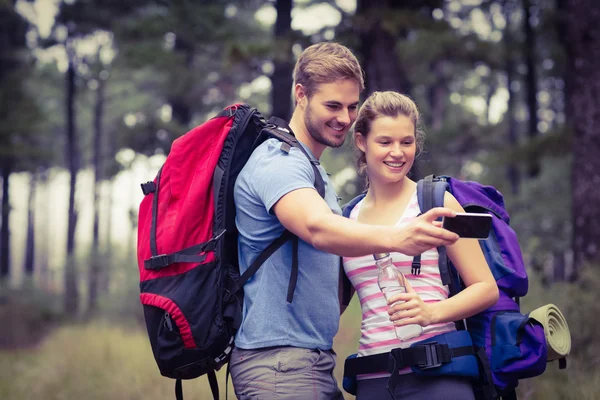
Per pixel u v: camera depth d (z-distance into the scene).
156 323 3.44
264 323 3.36
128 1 33.50
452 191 3.65
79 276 36.91
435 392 3.32
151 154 29.89
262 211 3.36
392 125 3.53
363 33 16.42
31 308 27.89
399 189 3.66
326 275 3.47
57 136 54.97
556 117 43.06
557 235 25.83
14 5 35.56
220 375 8.56
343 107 3.48
